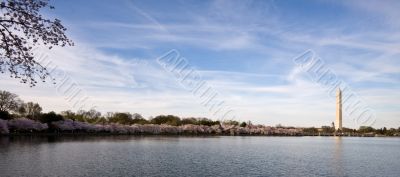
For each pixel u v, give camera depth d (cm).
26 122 18200
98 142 15138
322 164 9275
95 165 7694
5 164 7281
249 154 11619
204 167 7962
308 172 7694
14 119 18262
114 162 8350
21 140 14525
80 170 6931
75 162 8031
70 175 6334
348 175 7431
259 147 15538
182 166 8025
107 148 12106
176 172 7131
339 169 8331
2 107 19038
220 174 7031
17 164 7331
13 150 10044
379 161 10381
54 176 6166
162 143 16075
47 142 13825
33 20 2736
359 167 8794
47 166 7231
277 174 7256
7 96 19188
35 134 19100
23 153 9362
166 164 8306
